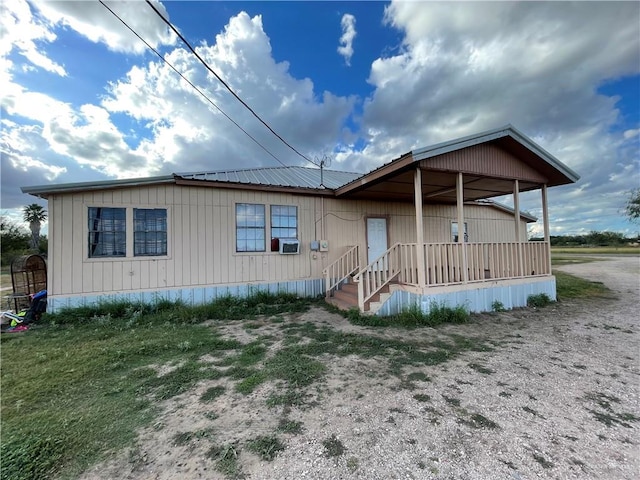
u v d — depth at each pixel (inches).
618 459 69.9
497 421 87.2
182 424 88.5
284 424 87.5
